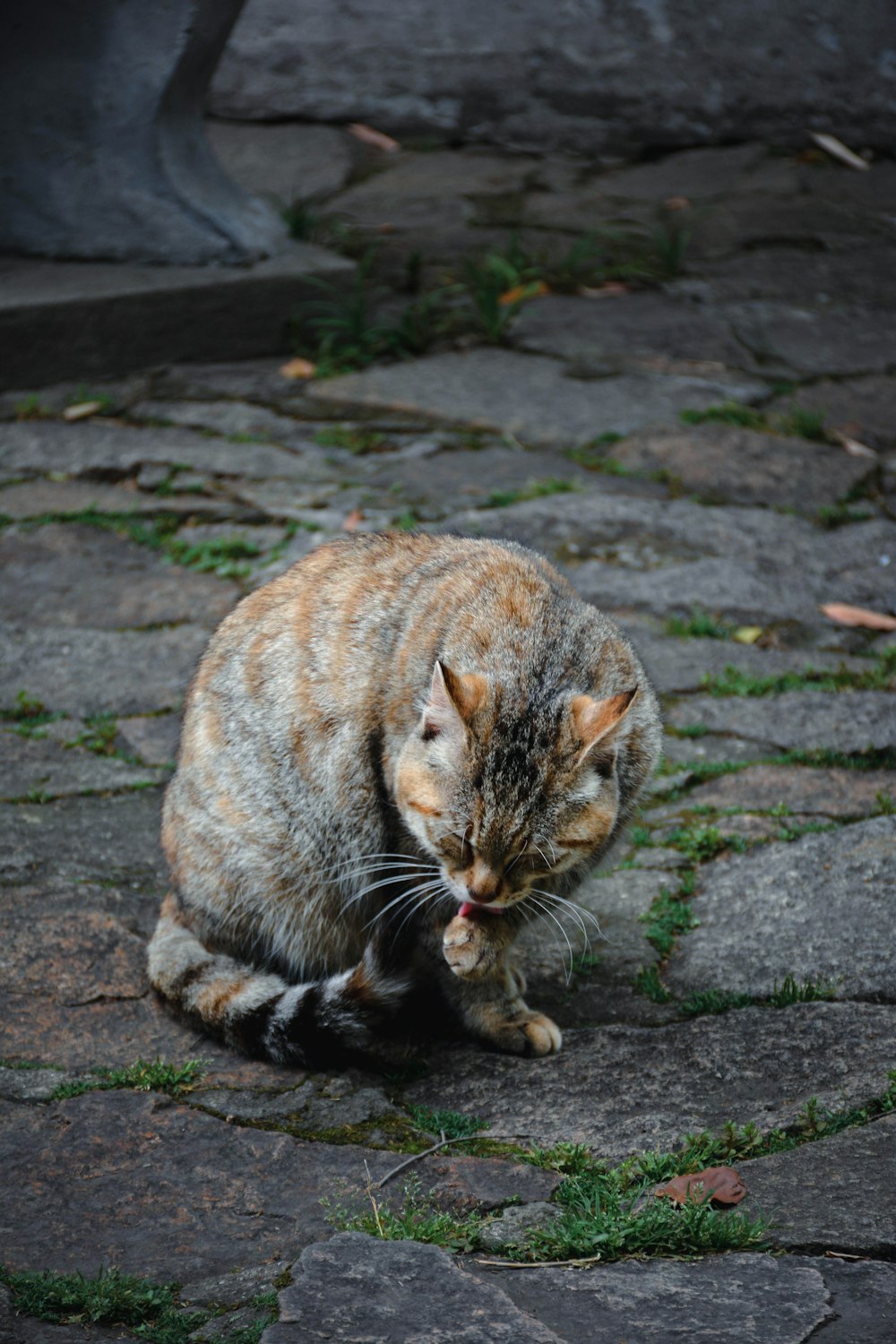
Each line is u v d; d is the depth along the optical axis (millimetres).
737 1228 2734
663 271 9984
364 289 9203
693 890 4234
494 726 3285
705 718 5203
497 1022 3625
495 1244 2781
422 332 8898
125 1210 2939
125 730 5211
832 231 10672
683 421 7820
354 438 7648
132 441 7613
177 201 8648
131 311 8281
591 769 3352
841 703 5238
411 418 7922
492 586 3648
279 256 8906
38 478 7246
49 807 4727
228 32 8602
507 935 3574
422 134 12719
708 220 10852
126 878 4340
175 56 8359
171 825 3994
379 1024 3721
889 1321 2480
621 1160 3049
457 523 6637
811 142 12328
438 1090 3449
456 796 3285
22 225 8758
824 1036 3420
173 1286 2705
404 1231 2801
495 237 10484
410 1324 2504
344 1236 2750
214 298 8484
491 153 12531
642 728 3686
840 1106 3133
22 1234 2865
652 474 7258
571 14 12266
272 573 6312
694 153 12359
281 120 12742
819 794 4664
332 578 3936
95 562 6508
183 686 5477
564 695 3369
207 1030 3600
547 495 6973
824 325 9164
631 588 6152
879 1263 2639
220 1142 3164
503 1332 2477
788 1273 2625
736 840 4402
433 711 3330
